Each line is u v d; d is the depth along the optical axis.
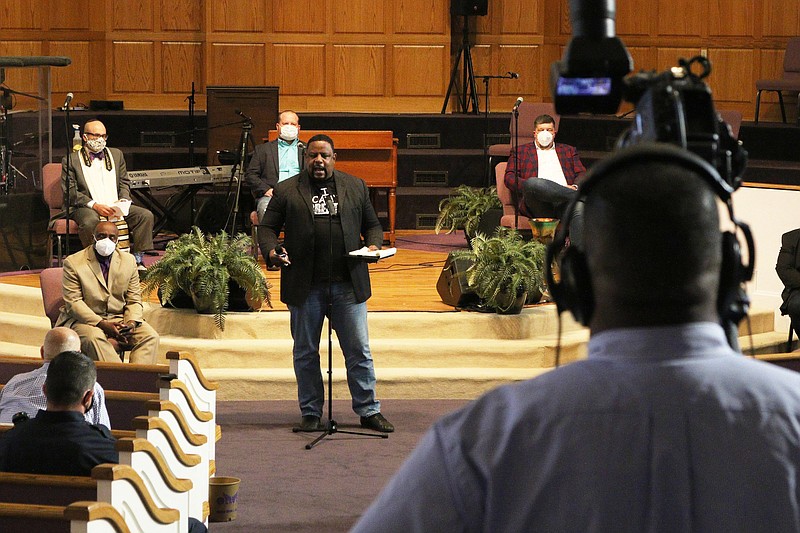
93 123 10.45
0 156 10.41
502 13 15.69
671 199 1.36
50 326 9.05
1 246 10.45
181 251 8.64
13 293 9.52
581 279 1.47
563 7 15.90
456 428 1.38
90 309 7.94
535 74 15.78
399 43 15.45
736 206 10.41
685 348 1.39
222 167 11.74
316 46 15.41
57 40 15.55
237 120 13.32
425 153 13.88
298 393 7.52
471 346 8.59
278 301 9.43
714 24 15.72
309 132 11.60
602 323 1.44
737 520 1.31
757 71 15.73
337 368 8.48
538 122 10.92
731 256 1.46
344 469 6.70
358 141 11.69
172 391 5.60
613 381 1.38
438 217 12.74
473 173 13.92
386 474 6.61
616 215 1.38
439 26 15.44
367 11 15.38
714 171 1.41
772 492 1.31
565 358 8.73
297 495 6.22
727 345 1.43
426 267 11.19
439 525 1.33
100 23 15.59
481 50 15.73
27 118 10.47
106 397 5.79
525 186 10.50
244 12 15.30
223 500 5.82
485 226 11.29
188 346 8.42
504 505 1.34
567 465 1.34
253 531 5.68
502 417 1.38
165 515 4.19
